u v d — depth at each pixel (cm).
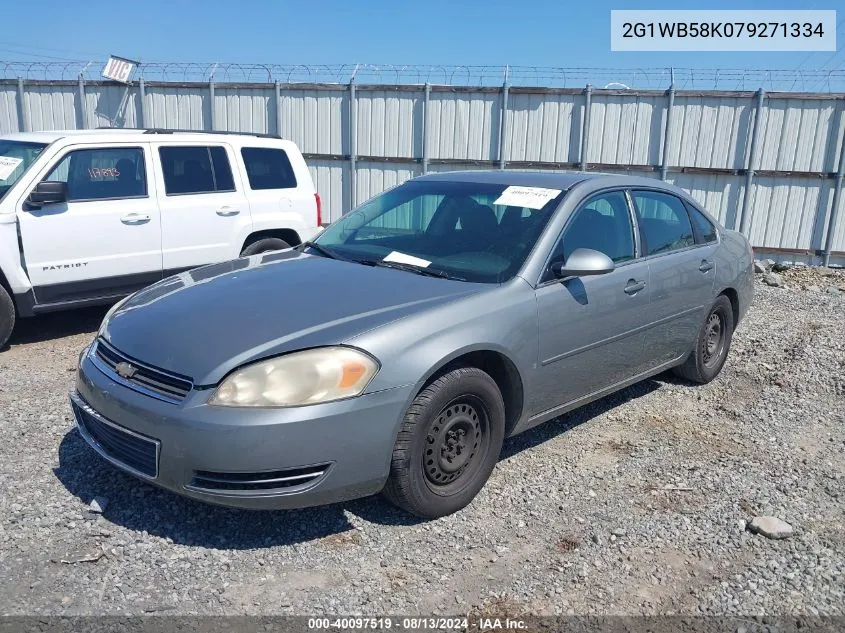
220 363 332
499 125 1327
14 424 474
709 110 1256
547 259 427
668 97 1259
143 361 351
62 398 529
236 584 322
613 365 479
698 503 407
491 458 397
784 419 540
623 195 506
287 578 328
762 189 1264
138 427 338
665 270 512
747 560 355
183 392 334
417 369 350
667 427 516
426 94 1330
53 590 310
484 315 385
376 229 499
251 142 823
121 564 331
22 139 707
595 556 354
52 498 381
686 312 542
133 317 390
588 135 1301
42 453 431
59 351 662
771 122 1238
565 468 445
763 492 423
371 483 346
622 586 331
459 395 371
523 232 442
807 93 1214
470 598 319
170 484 334
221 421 320
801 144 1234
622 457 464
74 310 817
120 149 717
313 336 343
